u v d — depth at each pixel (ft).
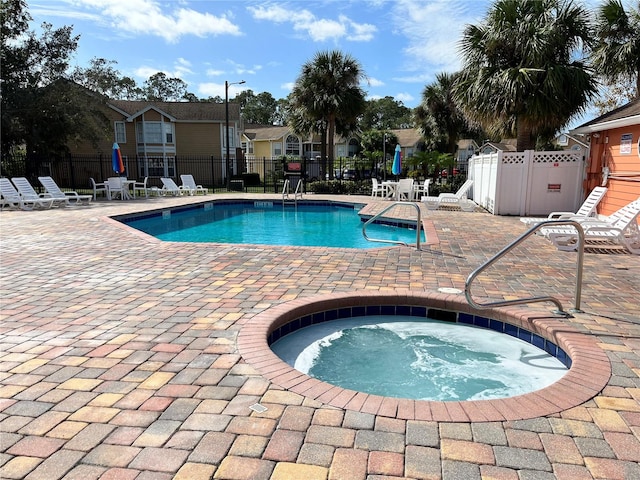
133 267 20.07
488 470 6.64
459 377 11.60
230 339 11.66
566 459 6.91
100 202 54.70
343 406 8.44
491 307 13.07
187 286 16.93
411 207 48.91
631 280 18.12
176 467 6.65
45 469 6.60
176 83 218.18
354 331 14.60
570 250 24.27
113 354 10.72
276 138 139.44
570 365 11.30
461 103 45.80
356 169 104.01
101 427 7.68
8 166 73.15
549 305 14.85
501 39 41.65
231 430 7.61
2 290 16.34
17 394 8.81
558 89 39.47
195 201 55.98
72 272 19.13
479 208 47.75
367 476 6.48
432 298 15.35
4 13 68.49
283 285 17.10
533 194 41.09
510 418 8.07
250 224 44.78
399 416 8.11
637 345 11.41
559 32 40.40
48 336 11.87
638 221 29.84
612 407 8.46
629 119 29.19
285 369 9.96
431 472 6.57
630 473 6.58
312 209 57.62
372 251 23.89
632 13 47.83
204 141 104.73
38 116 71.87
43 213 41.55
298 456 6.93
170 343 11.39
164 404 8.45
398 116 244.42
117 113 97.91
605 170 35.12
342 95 73.15
